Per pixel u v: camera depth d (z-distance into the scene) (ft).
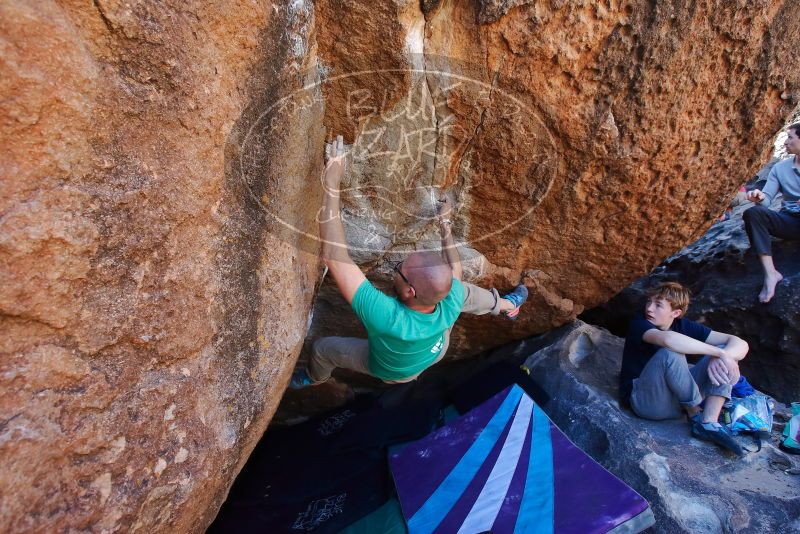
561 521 7.02
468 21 5.06
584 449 8.57
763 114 6.71
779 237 10.73
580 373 10.03
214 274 3.90
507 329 10.36
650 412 8.64
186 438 3.71
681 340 8.13
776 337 10.55
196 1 3.24
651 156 6.72
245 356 4.49
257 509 8.90
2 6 2.32
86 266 2.86
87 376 2.96
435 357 6.15
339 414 10.74
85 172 2.79
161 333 3.41
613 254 8.30
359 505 8.68
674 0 5.36
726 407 8.20
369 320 5.55
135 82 2.99
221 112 3.65
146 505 3.37
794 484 7.42
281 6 4.05
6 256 2.50
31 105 2.47
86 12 2.68
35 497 2.67
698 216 8.00
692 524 6.86
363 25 4.72
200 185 3.58
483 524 7.37
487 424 8.94
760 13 5.72
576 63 5.55
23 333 2.66
